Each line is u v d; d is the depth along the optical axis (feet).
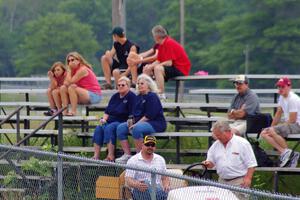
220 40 558.97
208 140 132.77
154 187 85.25
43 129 134.82
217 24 550.36
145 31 597.11
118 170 90.48
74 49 599.16
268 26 512.22
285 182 127.13
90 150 127.85
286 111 117.70
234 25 528.63
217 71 554.87
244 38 521.24
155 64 134.72
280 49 501.56
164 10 596.70
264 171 123.44
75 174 92.79
